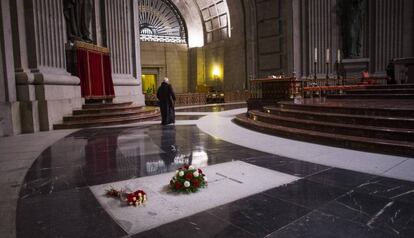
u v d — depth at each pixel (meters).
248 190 3.88
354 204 3.39
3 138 8.45
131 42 16.28
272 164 5.13
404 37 17.14
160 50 29.09
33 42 9.97
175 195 3.72
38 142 7.68
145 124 11.23
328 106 8.14
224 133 8.70
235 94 24.25
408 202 3.42
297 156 5.69
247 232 2.79
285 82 11.78
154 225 2.95
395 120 6.28
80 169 5.00
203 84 29.69
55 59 10.99
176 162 5.34
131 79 15.96
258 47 23.11
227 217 3.10
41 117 9.88
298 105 9.26
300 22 19.88
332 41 19.06
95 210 3.33
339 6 18.91
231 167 4.96
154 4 28.75
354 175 4.44
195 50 29.69
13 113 9.06
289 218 3.06
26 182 4.36
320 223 2.95
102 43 15.12
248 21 23.55
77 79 12.07
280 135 8.09
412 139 5.69
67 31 12.92
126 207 3.39
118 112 12.30
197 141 7.45
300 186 4.01
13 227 2.96
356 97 11.44
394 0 17.30
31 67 10.01
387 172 4.53
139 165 5.18
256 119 10.52
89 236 2.76
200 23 29.83
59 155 6.08
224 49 26.98
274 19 21.58
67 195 3.80
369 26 18.28
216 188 3.97
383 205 3.35
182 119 12.60
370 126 6.62
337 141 6.51
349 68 18.56
